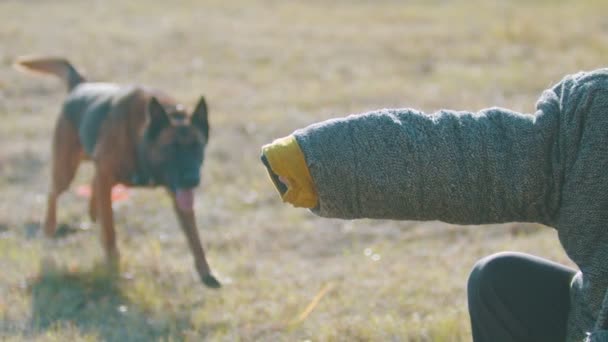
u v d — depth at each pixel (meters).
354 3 19.20
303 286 5.89
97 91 7.11
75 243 7.08
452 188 2.64
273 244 7.20
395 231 7.38
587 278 2.69
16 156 9.52
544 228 7.07
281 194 2.74
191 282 6.04
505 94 11.79
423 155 2.63
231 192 8.48
